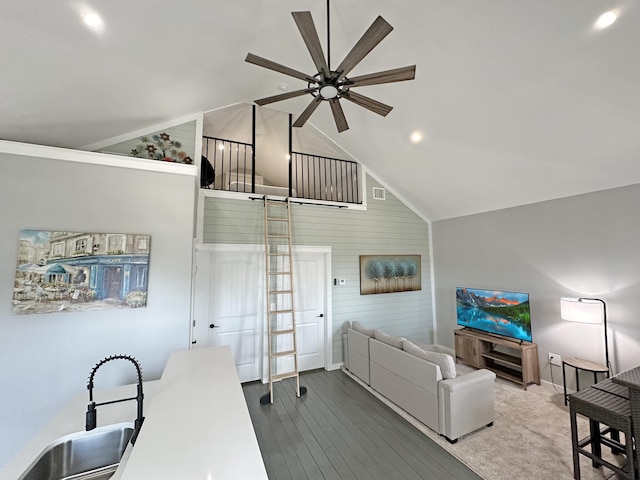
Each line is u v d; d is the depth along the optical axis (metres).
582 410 2.16
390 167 4.90
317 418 3.14
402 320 5.43
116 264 2.67
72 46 2.00
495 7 2.13
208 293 3.92
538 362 3.98
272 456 2.53
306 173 6.38
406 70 1.90
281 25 2.62
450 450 2.58
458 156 3.89
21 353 2.37
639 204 3.11
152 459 0.97
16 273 2.37
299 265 4.61
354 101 2.25
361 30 2.67
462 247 5.23
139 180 2.83
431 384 2.86
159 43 2.28
